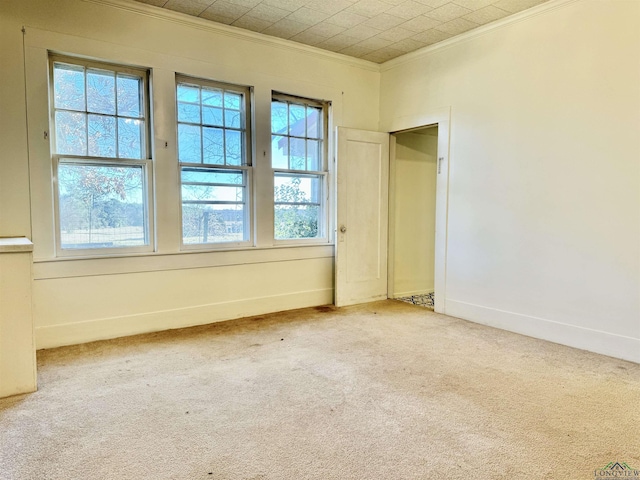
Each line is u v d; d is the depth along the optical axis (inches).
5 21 112.2
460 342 129.2
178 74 140.7
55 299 122.5
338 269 175.0
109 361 111.9
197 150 147.2
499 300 144.5
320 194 180.1
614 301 116.4
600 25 116.0
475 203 150.7
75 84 125.2
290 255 168.6
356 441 74.4
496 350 121.9
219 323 149.5
